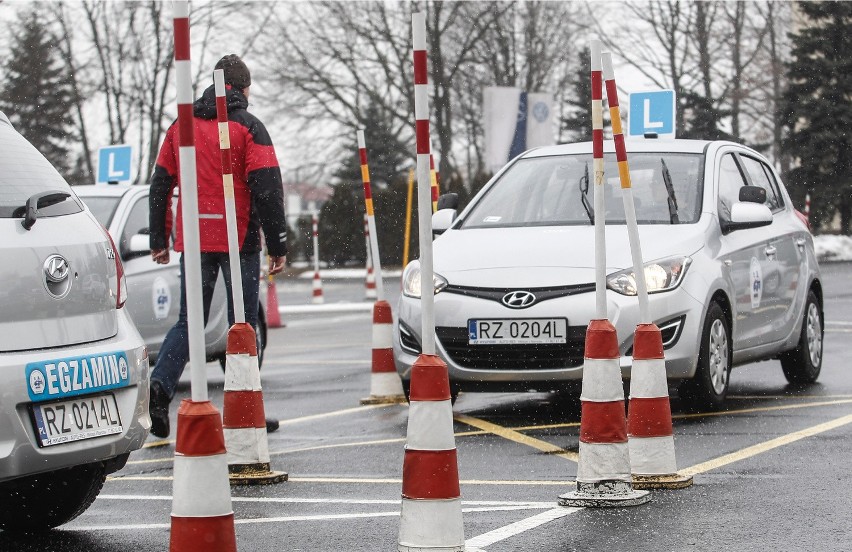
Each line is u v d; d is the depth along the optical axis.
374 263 26.12
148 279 29.20
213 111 20.78
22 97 97.81
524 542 13.15
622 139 16.00
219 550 10.47
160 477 18.36
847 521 13.84
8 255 13.12
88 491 14.42
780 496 15.20
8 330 12.96
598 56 15.17
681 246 22.33
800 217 28.08
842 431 20.12
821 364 27.98
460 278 21.95
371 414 24.23
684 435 20.02
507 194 24.91
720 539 13.12
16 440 12.73
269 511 15.34
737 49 122.12
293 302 71.94
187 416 10.54
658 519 14.08
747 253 24.03
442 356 21.72
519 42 126.19
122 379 13.93
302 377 31.77
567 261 21.77
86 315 13.82
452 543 11.63
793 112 119.38
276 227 20.75
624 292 21.17
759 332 24.45
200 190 20.73
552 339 21.12
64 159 102.38
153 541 14.02
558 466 17.86
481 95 124.62
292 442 21.12
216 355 30.45
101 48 95.25
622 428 14.99
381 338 26.00
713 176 24.47
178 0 10.73
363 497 16.09
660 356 15.98
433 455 11.65
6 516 14.53
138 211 30.30
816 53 120.44
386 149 125.69
